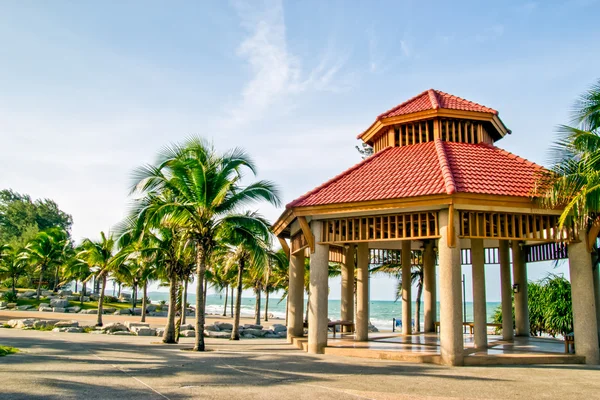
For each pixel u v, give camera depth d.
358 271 20.50
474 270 18.22
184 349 18.53
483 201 14.36
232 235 19.33
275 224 21.44
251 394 8.89
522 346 18.02
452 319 14.09
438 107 18.31
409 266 23.39
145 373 11.30
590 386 10.43
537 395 9.38
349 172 18.30
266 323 52.97
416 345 17.70
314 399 8.57
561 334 26.50
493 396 9.25
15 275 55.38
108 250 32.84
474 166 16.36
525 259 23.36
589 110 14.05
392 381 10.73
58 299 53.41
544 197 14.27
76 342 20.19
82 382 9.72
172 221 17.89
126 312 53.41
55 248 55.53
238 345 21.12
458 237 14.55
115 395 8.49
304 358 15.10
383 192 15.51
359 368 12.83
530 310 28.23
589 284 14.99
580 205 13.68
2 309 48.94
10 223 85.75
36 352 15.26
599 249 17.83
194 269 24.11
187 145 18.41
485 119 18.80
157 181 18.02
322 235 17.09
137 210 18.69
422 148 18.31
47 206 91.44
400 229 17.25
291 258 22.17
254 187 18.81
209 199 18.22
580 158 14.39
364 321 19.95
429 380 10.97
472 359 14.06
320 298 16.91
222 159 18.67
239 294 27.00
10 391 8.49
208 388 9.45
